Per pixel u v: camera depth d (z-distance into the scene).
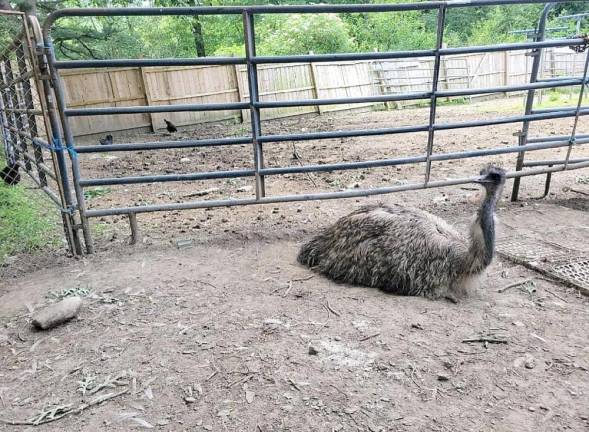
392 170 8.79
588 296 4.06
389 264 4.12
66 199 5.07
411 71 20.22
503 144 10.62
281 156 10.54
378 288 4.23
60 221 6.34
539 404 2.82
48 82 4.73
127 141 14.14
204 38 27.92
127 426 2.73
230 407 2.84
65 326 3.81
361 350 3.35
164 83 15.55
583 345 3.38
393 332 3.56
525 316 3.77
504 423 2.68
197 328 3.69
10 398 3.02
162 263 4.93
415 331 3.58
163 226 6.11
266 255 5.10
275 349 3.37
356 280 4.32
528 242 5.19
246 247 5.34
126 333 3.67
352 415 2.75
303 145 11.86
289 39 22.56
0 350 3.54
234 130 15.27
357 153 10.48
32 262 5.11
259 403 2.86
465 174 8.23
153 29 26.27
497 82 22.08
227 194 7.62
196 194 7.67
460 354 3.30
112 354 3.41
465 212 6.27
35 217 6.20
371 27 27.98
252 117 5.20
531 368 3.14
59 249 5.43
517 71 22.36
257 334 3.57
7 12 4.80
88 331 3.72
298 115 17.72
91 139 14.84
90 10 4.59
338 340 3.47
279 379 3.06
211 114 16.64
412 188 5.81
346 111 18.62
